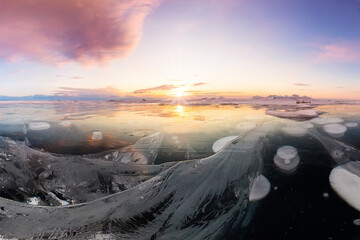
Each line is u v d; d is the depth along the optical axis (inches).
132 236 71.2
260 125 252.2
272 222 78.0
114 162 135.6
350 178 109.9
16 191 101.3
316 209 84.4
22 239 67.4
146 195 95.2
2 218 77.2
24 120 331.0
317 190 99.0
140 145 185.5
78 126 280.7
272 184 104.9
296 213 82.4
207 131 238.1
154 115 384.8
